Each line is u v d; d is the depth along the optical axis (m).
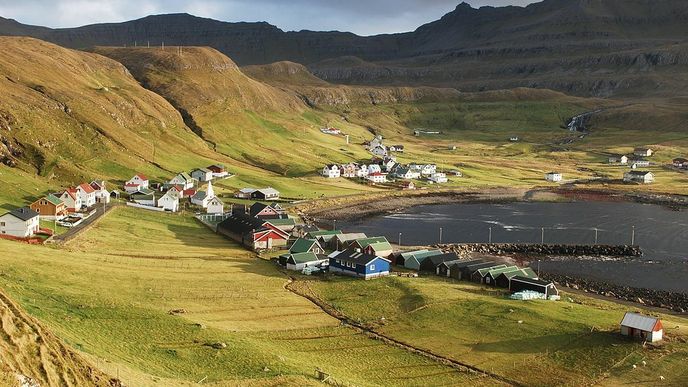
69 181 175.75
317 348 78.94
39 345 48.66
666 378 71.12
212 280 106.25
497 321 88.31
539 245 159.50
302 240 131.62
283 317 90.06
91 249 117.44
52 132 197.62
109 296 85.88
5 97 198.62
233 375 62.81
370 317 91.69
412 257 127.44
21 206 141.62
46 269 93.44
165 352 67.06
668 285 126.81
